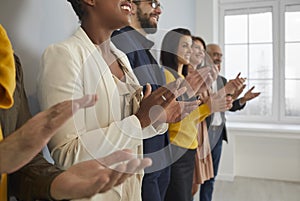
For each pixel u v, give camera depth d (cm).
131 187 82
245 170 342
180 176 142
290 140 324
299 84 331
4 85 50
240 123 343
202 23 317
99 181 50
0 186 59
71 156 65
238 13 342
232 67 349
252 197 281
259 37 338
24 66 91
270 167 333
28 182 60
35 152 45
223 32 348
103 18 81
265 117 342
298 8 324
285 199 276
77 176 55
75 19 116
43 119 44
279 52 333
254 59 341
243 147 340
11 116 63
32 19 94
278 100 338
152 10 105
